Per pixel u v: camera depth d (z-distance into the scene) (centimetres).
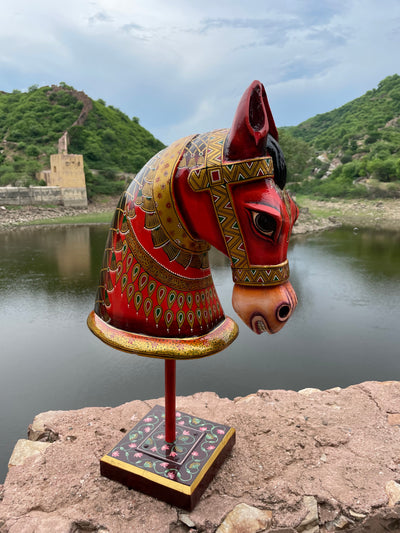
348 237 3072
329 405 382
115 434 340
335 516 259
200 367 952
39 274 1970
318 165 8250
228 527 246
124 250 222
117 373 941
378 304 1453
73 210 4984
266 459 301
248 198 184
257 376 909
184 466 266
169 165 202
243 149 179
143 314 219
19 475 287
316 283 1745
